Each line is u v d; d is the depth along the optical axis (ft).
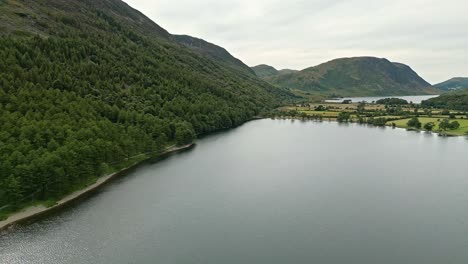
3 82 420.36
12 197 272.51
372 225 272.10
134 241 241.35
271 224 272.10
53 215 274.98
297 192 347.15
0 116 340.18
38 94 425.28
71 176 321.11
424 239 250.16
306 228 265.95
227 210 298.56
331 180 388.98
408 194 343.67
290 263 217.15
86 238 242.58
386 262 220.02
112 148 390.83
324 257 224.94
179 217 282.56
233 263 216.13
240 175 405.18
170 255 224.33
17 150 294.46
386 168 442.91
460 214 293.64
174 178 387.75
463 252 232.32
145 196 327.88
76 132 368.48
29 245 230.27
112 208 295.69
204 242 242.37
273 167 444.14
